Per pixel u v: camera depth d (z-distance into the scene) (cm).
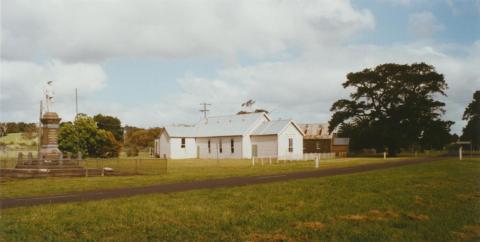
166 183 2523
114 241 1052
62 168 3422
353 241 1037
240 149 6756
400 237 1067
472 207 1470
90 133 5919
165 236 1098
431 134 7850
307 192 1875
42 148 3950
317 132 10850
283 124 6456
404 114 7831
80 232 1148
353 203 1556
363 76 7956
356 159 6019
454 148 10881
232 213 1380
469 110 9062
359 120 8112
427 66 7838
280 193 1853
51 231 1154
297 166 4231
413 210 1413
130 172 3572
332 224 1213
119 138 8719
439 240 1047
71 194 2011
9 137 9481
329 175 2873
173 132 7450
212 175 3089
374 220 1263
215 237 1086
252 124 6800
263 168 3981
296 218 1298
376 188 1997
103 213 1395
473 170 3106
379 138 7819
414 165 3784
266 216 1328
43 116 3947
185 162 5644
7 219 1309
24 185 2494
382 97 7988
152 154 8750
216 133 7194
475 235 1095
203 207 1497
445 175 2677
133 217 1325
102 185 2453
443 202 1574
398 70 7850
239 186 2192
